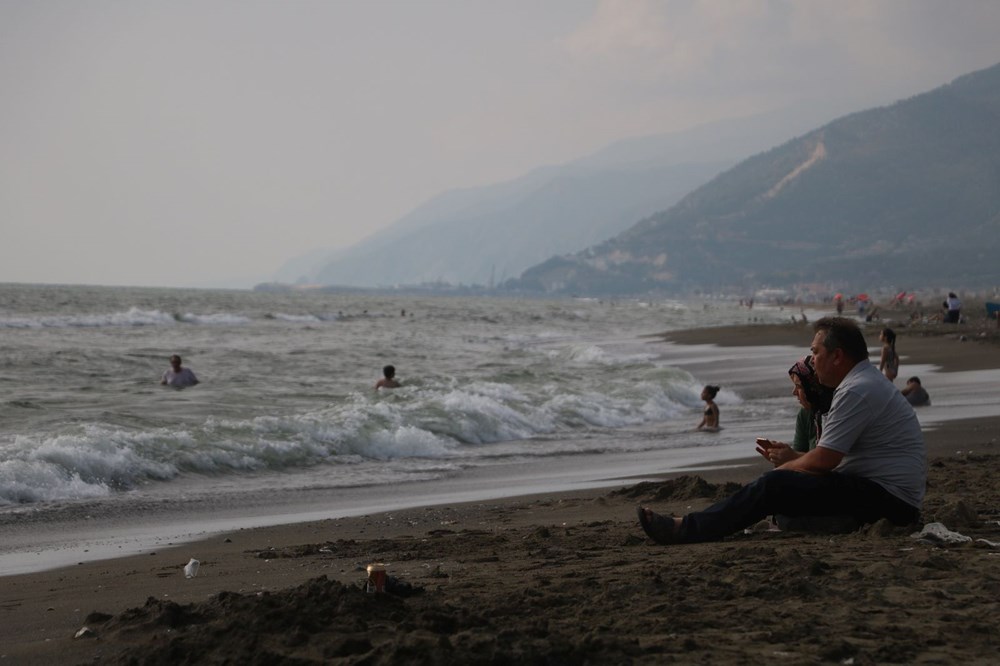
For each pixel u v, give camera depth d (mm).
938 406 19500
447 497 11227
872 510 6270
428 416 16906
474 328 64750
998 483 9359
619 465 13797
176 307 82688
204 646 3797
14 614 5250
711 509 6391
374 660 3547
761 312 137000
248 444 13961
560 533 7461
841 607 4254
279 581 5941
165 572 6699
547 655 3551
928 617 4090
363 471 13438
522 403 19516
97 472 11984
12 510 10273
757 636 3855
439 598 4641
